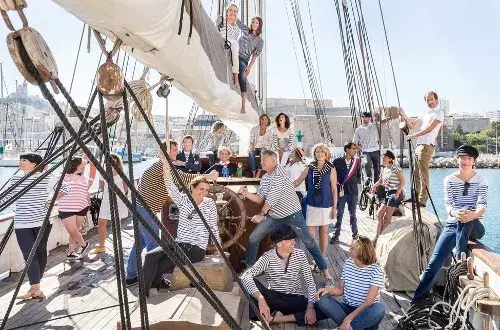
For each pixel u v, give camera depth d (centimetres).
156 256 393
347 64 768
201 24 245
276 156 505
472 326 361
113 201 193
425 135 638
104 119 174
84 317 414
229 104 474
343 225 877
